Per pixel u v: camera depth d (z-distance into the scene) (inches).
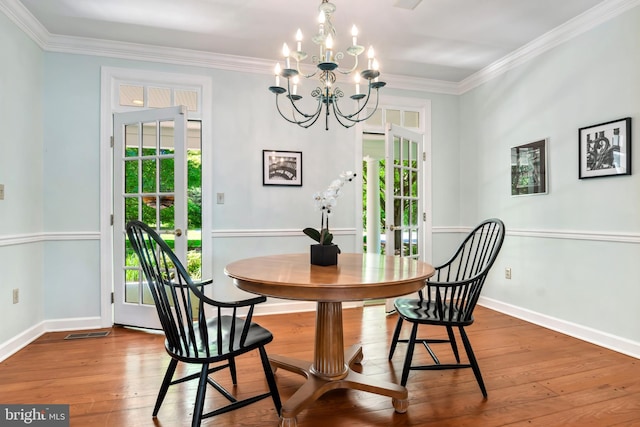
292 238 142.6
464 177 163.3
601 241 104.4
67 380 82.7
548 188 121.3
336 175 147.8
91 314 122.7
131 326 123.1
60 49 119.7
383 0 98.7
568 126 114.5
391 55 134.9
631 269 97.1
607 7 101.3
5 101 98.2
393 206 140.6
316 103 145.9
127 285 124.3
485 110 150.5
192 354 60.2
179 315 60.4
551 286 120.2
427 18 108.7
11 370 88.0
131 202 124.6
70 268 120.7
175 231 120.2
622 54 99.1
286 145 141.9
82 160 122.0
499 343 106.3
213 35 118.5
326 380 74.2
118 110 126.3
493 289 145.6
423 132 160.6
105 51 123.6
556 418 67.6
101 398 74.7
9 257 99.6
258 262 81.9
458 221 165.9
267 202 139.6
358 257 91.9
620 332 99.7
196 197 261.1
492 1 99.8
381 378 83.4
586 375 85.2
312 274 66.8
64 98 120.2
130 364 91.8
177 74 130.6
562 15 107.9
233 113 136.2
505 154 140.0
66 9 102.4
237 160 136.3
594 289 106.4
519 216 133.5
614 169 100.4
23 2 99.2
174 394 76.5
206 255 132.1
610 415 68.7
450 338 89.9
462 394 76.6
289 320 130.0
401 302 90.7
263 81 139.8
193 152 260.4
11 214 100.8
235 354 61.5
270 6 101.3
